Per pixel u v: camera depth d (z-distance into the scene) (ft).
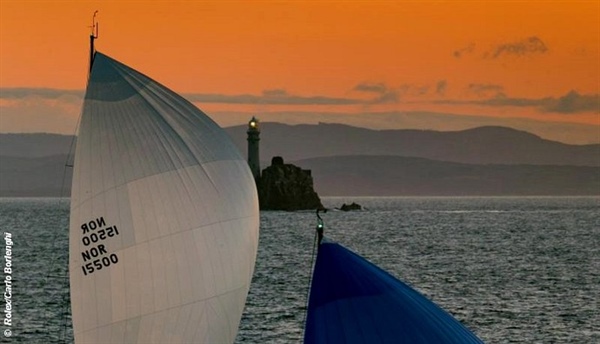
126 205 278.26
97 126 277.64
